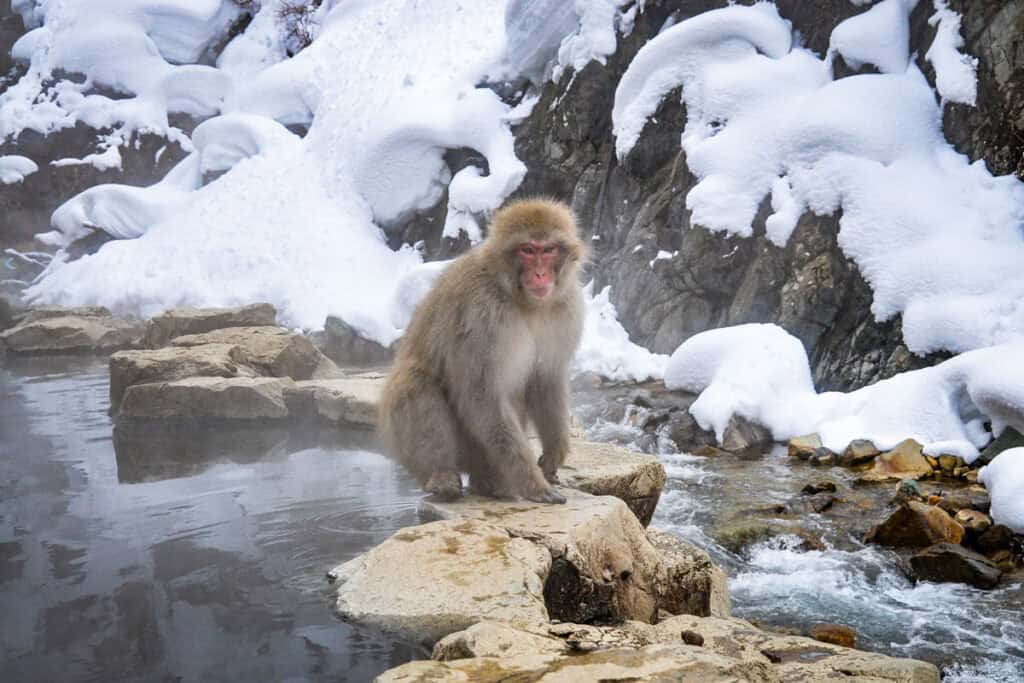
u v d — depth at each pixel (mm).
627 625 3477
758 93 9203
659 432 7441
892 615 4383
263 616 3320
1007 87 7996
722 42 9672
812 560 5035
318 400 7469
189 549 4086
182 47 18594
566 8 11539
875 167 8242
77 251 15891
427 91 13211
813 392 7582
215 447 6438
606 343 9383
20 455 6148
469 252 4156
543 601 3312
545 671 2678
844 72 9188
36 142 17641
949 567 4773
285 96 15641
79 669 2908
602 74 10844
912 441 6449
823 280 8133
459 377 3945
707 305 9102
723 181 8977
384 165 12883
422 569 3430
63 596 3523
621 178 10367
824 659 3010
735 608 4488
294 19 18094
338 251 12508
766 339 7746
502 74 12688
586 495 4148
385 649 3041
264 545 4129
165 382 7527
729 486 6125
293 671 2881
